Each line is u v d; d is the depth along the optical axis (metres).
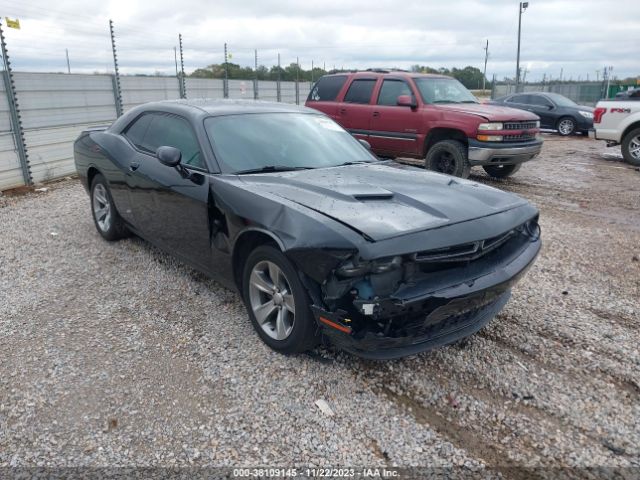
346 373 3.25
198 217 3.92
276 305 3.38
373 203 3.27
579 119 18.11
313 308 2.99
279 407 2.93
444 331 3.11
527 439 2.71
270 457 2.56
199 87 15.82
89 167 5.61
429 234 2.91
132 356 3.43
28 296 4.37
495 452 2.62
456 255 2.99
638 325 3.93
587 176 10.35
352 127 10.29
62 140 10.26
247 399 3.00
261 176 3.82
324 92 10.90
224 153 4.04
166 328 3.80
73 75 10.45
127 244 5.69
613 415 2.90
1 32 8.65
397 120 9.53
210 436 2.70
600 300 4.37
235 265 3.70
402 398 3.03
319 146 4.53
